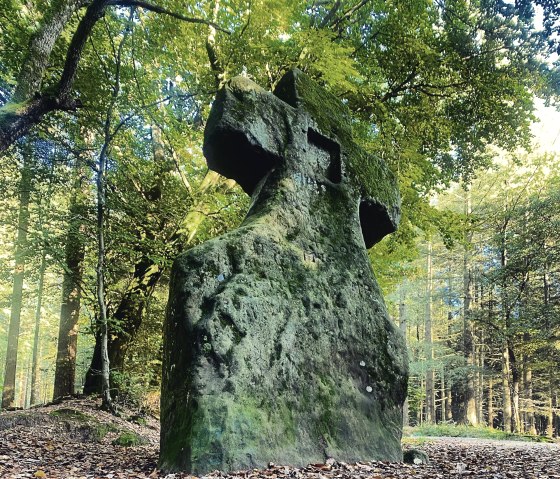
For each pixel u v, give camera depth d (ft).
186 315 15.40
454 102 49.52
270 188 20.04
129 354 44.70
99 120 37.83
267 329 16.30
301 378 16.51
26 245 38.37
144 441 26.03
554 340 72.23
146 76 40.91
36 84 25.89
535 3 30.42
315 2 43.42
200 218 43.65
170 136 43.70
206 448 13.28
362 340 19.06
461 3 43.34
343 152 22.76
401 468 16.03
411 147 45.62
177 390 14.75
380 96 48.44
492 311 79.71
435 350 105.40
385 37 45.39
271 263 17.76
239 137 19.45
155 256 38.88
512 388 75.15
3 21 31.58
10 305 61.36
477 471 16.65
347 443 16.49
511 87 45.62
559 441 57.98
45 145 36.47
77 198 37.93
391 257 47.65
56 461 17.54
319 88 24.04
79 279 39.45
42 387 134.41
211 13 40.81
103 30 38.65
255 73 41.60
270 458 14.12
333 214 20.99
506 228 82.12
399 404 19.22
